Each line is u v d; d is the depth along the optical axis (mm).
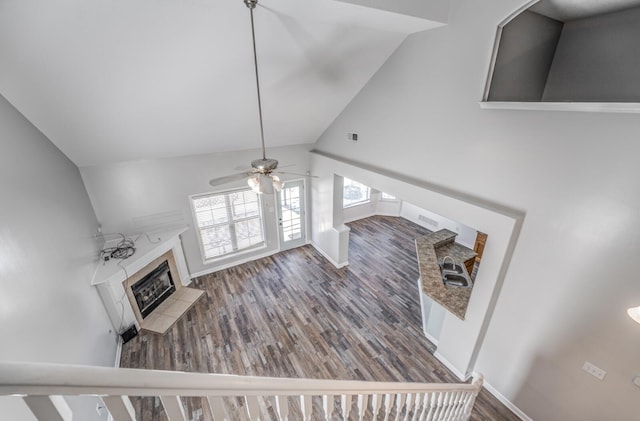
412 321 4570
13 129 2594
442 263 4680
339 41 3154
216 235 5688
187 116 3775
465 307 3559
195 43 2654
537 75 2863
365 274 5801
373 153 4320
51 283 2621
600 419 2482
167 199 4902
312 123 5016
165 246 4734
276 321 4570
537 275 2627
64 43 2264
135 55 2588
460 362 3564
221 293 5215
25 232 2412
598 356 2385
